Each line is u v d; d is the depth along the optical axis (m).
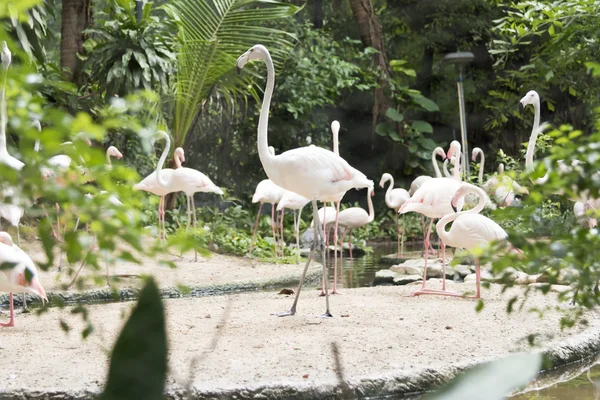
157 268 9.10
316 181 6.27
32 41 9.86
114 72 11.55
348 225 10.88
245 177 18.70
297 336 5.21
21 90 1.49
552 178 2.07
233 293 7.91
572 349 5.01
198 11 12.53
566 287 7.04
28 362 4.44
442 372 4.34
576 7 8.83
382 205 19.70
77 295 7.20
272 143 18.73
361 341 5.05
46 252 1.55
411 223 17.36
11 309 5.69
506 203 8.08
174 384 3.87
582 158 2.04
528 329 5.44
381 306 6.55
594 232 2.06
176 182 10.99
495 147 20.83
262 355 4.61
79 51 13.09
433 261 10.15
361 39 19.44
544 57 15.41
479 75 20.98
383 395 4.12
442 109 21.25
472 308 6.37
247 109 18.33
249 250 11.50
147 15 12.00
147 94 1.68
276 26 17.73
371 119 20.67
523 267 2.14
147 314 0.59
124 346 0.59
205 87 13.07
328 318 5.95
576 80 13.22
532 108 17.22
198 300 7.14
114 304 6.75
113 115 1.65
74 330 5.48
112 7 12.37
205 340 5.07
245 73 13.22
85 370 4.24
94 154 1.43
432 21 20.95
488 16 20.28
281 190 11.80
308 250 13.79
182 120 13.09
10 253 5.08
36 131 1.39
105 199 1.50
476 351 4.77
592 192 2.00
